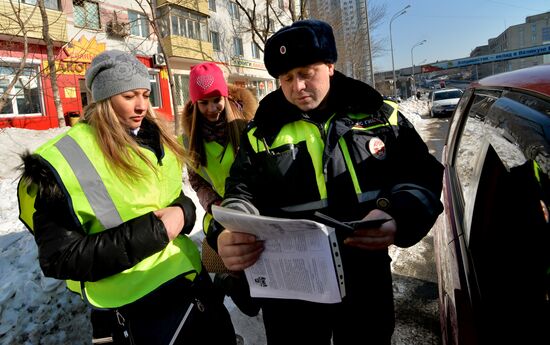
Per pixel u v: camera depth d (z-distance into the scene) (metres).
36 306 2.20
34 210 1.20
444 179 2.19
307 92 1.21
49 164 1.15
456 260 1.37
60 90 13.66
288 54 1.17
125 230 1.21
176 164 1.54
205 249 1.97
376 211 1.15
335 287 1.04
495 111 1.44
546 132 0.98
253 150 1.34
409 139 1.30
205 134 2.16
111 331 1.36
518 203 1.05
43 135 9.50
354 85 1.27
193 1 18.50
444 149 2.64
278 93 1.34
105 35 15.34
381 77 62.31
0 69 11.18
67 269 1.14
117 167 1.27
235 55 23.61
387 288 1.36
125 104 1.31
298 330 1.36
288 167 1.27
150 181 1.37
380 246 1.10
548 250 0.90
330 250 1.01
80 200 1.19
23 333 2.11
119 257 1.19
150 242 1.23
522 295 0.96
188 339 1.36
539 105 1.10
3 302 2.18
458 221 1.57
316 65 1.19
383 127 1.28
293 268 1.10
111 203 1.25
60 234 1.16
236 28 23.17
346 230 1.03
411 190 1.19
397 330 2.25
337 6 23.08
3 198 3.89
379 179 1.26
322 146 1.27
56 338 2.18
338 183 1.24
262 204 1.38
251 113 2.37
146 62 17.11
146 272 1.32
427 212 1.15
